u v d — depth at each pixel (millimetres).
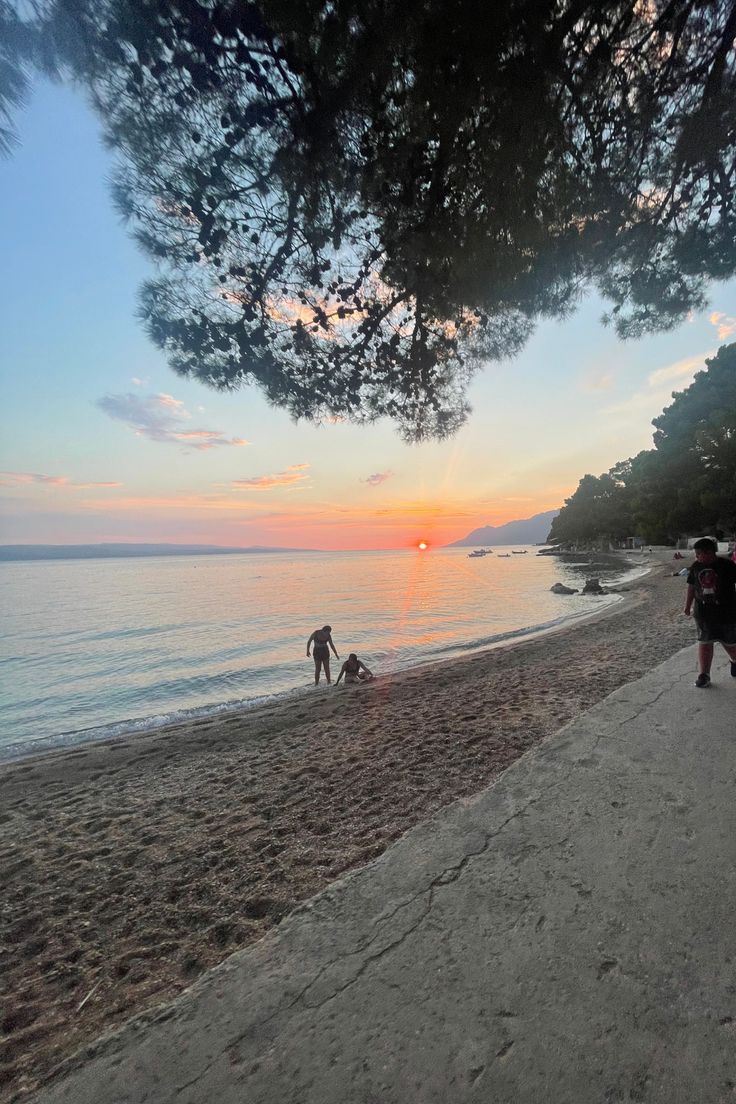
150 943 2723
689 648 7539
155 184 3305
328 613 29141
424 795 4363
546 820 3029
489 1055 1585
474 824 3049
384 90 2893
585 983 1841
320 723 7340
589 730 4406
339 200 3422
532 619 23391
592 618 19031
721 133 3471
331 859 3402
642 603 22344
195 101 2916
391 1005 1798
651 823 2914
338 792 4648
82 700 12391
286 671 14602
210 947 2615
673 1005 1724
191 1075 1599
